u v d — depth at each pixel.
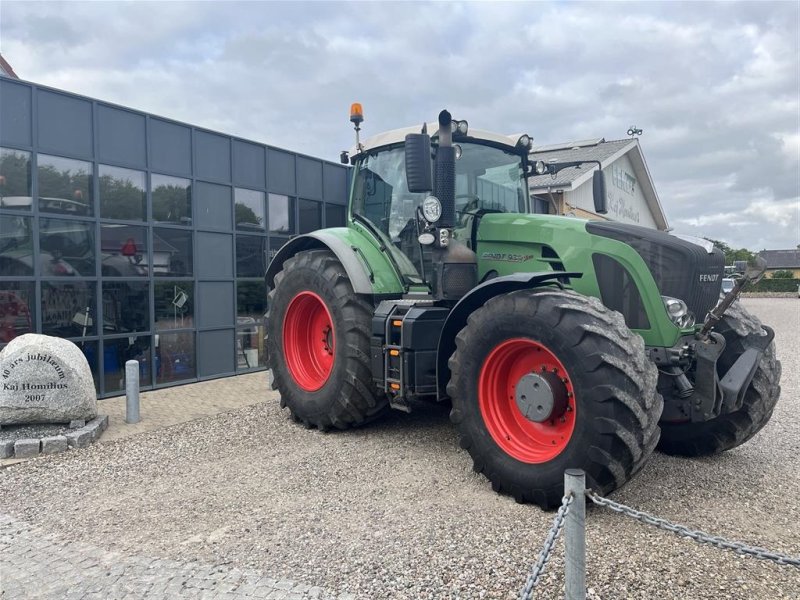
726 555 3.03
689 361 3.90
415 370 4.54
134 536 3.44
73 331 7.31
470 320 4.02
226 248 9.19
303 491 4.04
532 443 3.82
